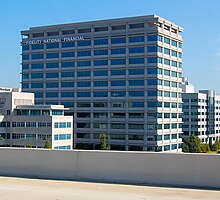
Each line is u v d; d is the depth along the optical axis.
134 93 122.25
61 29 134.50
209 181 14.18
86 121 129.12
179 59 132.00
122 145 123.00
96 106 127.94
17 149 17.34
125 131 122.75
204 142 169.00
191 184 14.41
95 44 128.75
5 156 17.53
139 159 15.20
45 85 136.50
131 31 123.00
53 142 99.00
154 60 120.12
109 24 126.50
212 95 177.88
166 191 13.65
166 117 123.75
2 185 15.02
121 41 124.62
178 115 130.62
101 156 15.80
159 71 121.12
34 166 16.92
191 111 164.62
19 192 13.70
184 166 14.55
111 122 125.06
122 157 15.47
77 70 131.12
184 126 165.62
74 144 130.12
